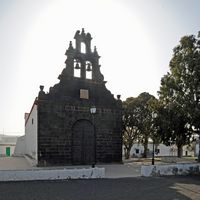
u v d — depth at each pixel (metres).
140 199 11.18
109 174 19.14
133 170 21.77
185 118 25.70
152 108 29.50
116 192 12.57
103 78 27.66
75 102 25.58
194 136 28.28
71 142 24.70
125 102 44.22
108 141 26.69
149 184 15.06
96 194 12.07
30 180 15.66
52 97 24.58
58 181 15.51
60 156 24.08
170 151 63.19
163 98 27.98
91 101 26.48
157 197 11.64
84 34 27.77
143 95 44.38
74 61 26.66
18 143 52.72
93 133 26.16
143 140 47.84
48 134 23.88
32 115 29.80
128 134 46.03
